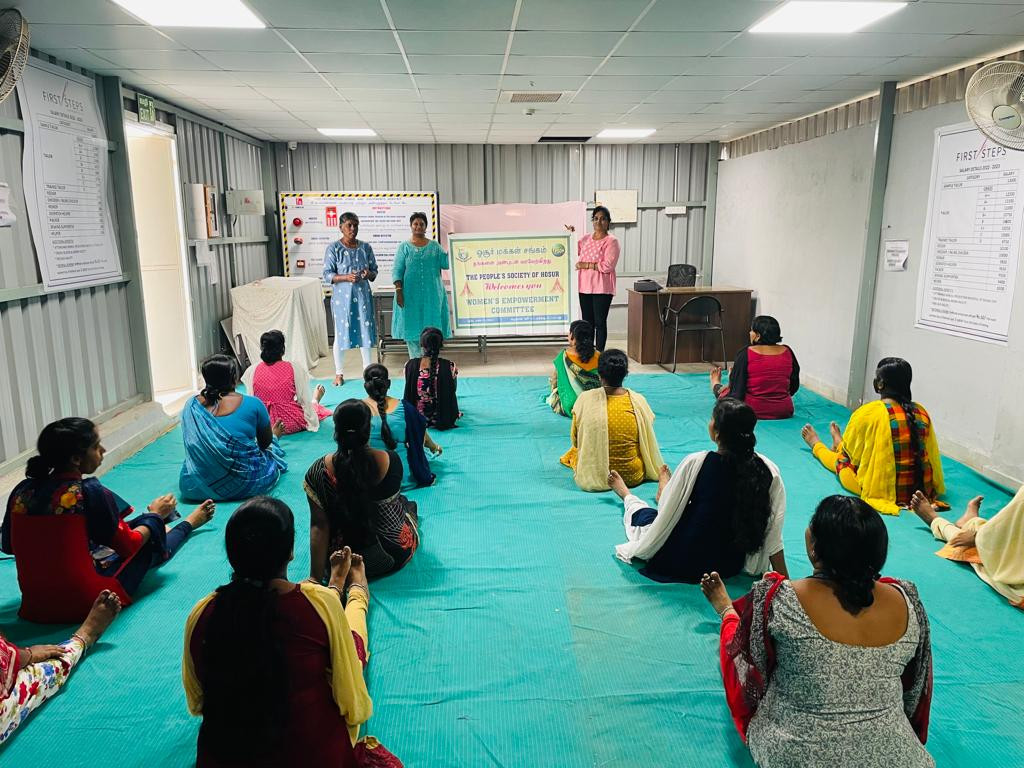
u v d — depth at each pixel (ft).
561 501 12.46
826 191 21.16
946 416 15.99
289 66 15.16
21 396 12.67
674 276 28.89
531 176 29.68
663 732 6.82
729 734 6.79
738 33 12.84
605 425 12.71
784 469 14.21
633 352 26.78
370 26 12.21
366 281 22.08
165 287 19.99
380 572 9.67
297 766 5.00
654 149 29.86
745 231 27.48
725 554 9.27
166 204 19.61
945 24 12.26
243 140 25.72
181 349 20.42
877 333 18.62
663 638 8.35
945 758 6.51
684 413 18.62
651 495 12.55
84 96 15.03
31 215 12.98
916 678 5.52
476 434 16.62
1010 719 7.04
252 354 22.91
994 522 9.48
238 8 11.14
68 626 8.57
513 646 8.20
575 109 20.93
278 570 5.16
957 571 10.05
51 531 8.25
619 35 12.91
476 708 7.16
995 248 14.25
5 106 12.26
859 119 19.24
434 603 9.11
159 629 8.58
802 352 22.90
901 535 11.23
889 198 17.93
